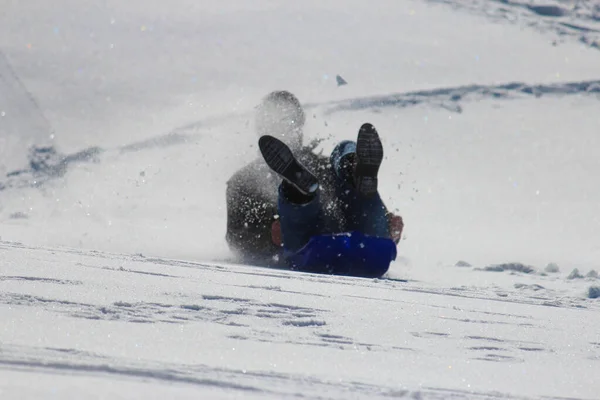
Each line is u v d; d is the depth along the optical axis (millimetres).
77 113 48531
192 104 51125
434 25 75375
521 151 46812
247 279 10953
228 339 5754
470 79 59594
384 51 65500
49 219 27938
